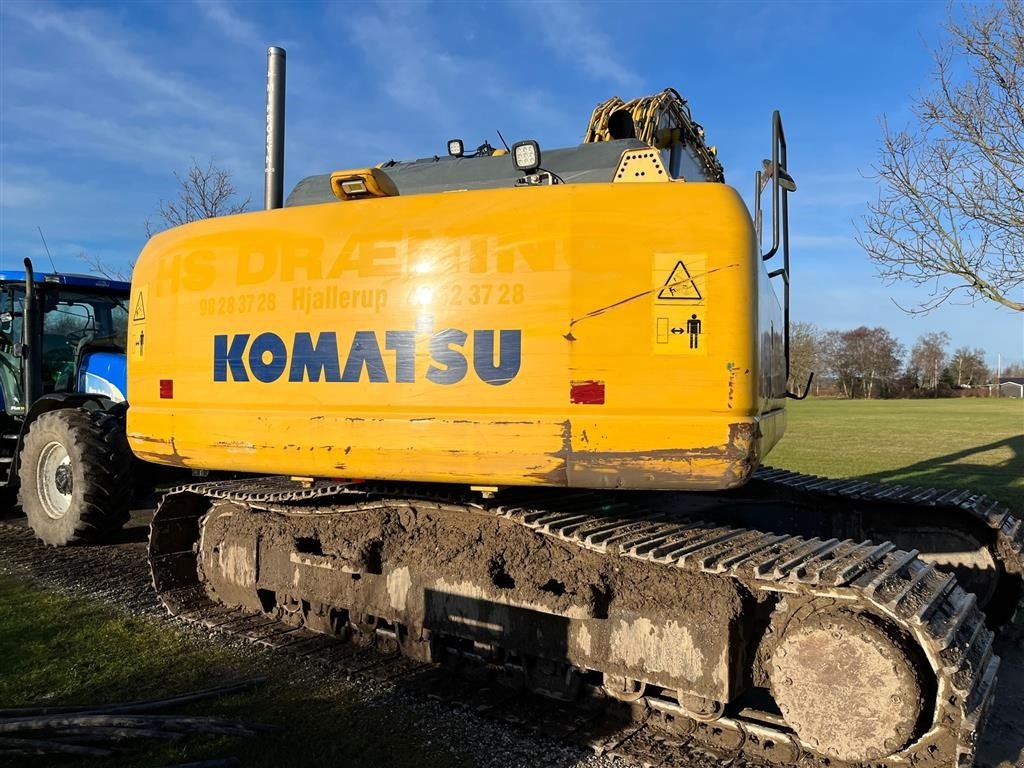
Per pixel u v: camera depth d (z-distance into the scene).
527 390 3.23
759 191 4.01
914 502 4.92
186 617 5.17
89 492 7.20
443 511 4.19
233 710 3.84
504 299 3.28
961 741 2.76
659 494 4.55
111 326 9.37
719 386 3.09
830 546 3.54
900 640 2.95
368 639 4.61
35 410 7.96
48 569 6.68
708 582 3.34
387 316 3.46
